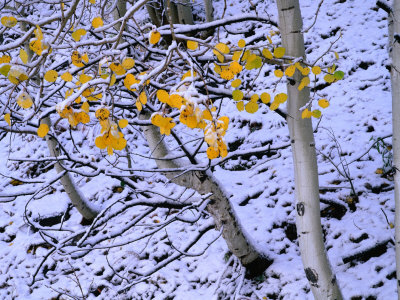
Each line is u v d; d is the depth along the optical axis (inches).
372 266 183.6
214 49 88.4
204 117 68.4
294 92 118.8
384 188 215.9
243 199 240.4
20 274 241.9
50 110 115.4
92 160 162.2
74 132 317.1
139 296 213.3
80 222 261.7
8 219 278.7
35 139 335.3
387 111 261.3
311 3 371.6
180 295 206.1
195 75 89.6
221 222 183.0
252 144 276.2
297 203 124.0
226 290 200.2
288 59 112.7
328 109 277.6
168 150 177.6
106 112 70.5
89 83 77.9
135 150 300.8
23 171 315.0
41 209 275.7
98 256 238.7
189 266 220.2
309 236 123.4
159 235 236.5
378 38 315.3
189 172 174.1
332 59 309.3
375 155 235.6
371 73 291.1
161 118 69.8
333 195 219.0
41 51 76.0
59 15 87.1
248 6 386.6
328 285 125.2
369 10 344.2
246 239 191.5
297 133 120.8
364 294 175.0
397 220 109.3
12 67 70.1
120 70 79.0
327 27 338.6
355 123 261.3
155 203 172.1
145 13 380.2
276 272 197.6
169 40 306.5
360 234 195.5
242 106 92.1
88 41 86.3
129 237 240.7
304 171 121.5
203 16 399.2
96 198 271.7
